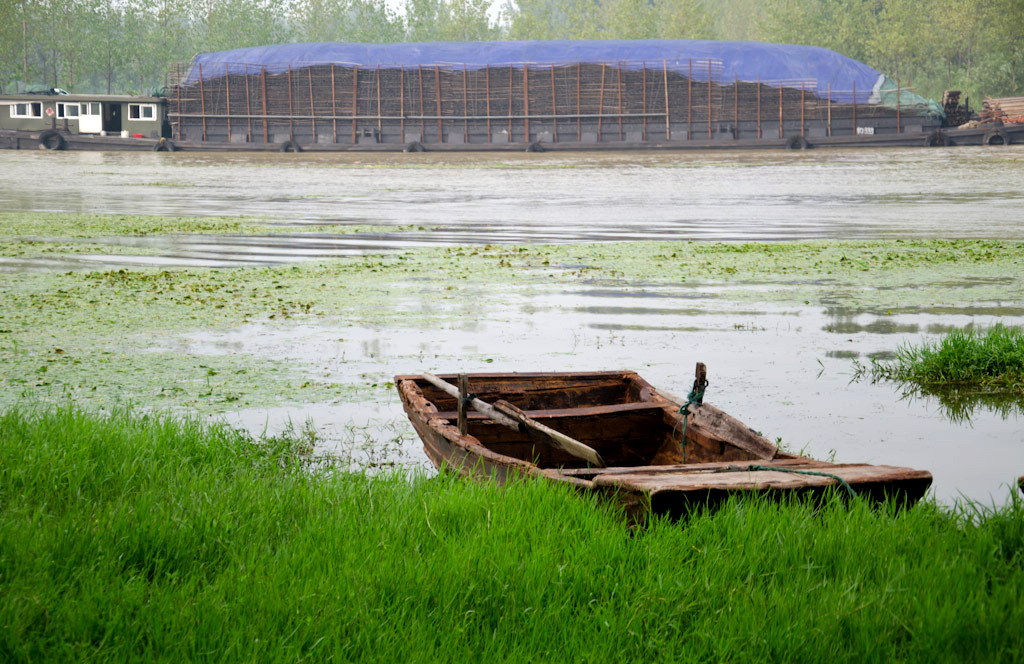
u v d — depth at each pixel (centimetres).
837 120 8550
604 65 8669
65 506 689
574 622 509
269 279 2161
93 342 1474
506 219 3797
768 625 501
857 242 2959
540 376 1034
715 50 8688
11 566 554
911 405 1162
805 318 1717
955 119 8862
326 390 1206
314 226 3497
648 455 955
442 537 606
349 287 2053
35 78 18475
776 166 7075
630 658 482
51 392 1173
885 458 959
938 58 17725
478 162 8056
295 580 540
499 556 568
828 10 18538
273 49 9300
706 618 513
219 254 2645
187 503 671
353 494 707
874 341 1519
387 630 490
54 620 494
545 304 1855
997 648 473
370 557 566
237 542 605
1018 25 15012
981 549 588
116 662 458
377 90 8988
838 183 5603
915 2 16750
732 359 1391
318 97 9062
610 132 8762
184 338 1512
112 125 9444
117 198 4859
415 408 913
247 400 1157
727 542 594
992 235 3144
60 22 17338
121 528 603
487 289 2041
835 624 498
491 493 679
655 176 6397
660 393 980
